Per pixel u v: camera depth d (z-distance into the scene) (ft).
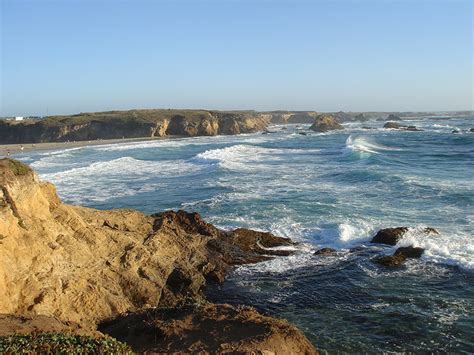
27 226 40.55
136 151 223.71
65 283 41.09
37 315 34.94
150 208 88.22
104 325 40.09
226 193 97.25
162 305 47.34
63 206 48.44
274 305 48.01
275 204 85.20
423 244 60.70
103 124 365.81
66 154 216.13
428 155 163.63
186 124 378.12
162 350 31.94
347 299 48.14
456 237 63.26
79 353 26.14
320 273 55.36
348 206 82.48
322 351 37.73
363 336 40.27
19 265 38.24
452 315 43.27
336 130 384.68
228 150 194.70
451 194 89.04
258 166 140.56
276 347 31.45
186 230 62.69
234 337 32.86
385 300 47.21
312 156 168.55
